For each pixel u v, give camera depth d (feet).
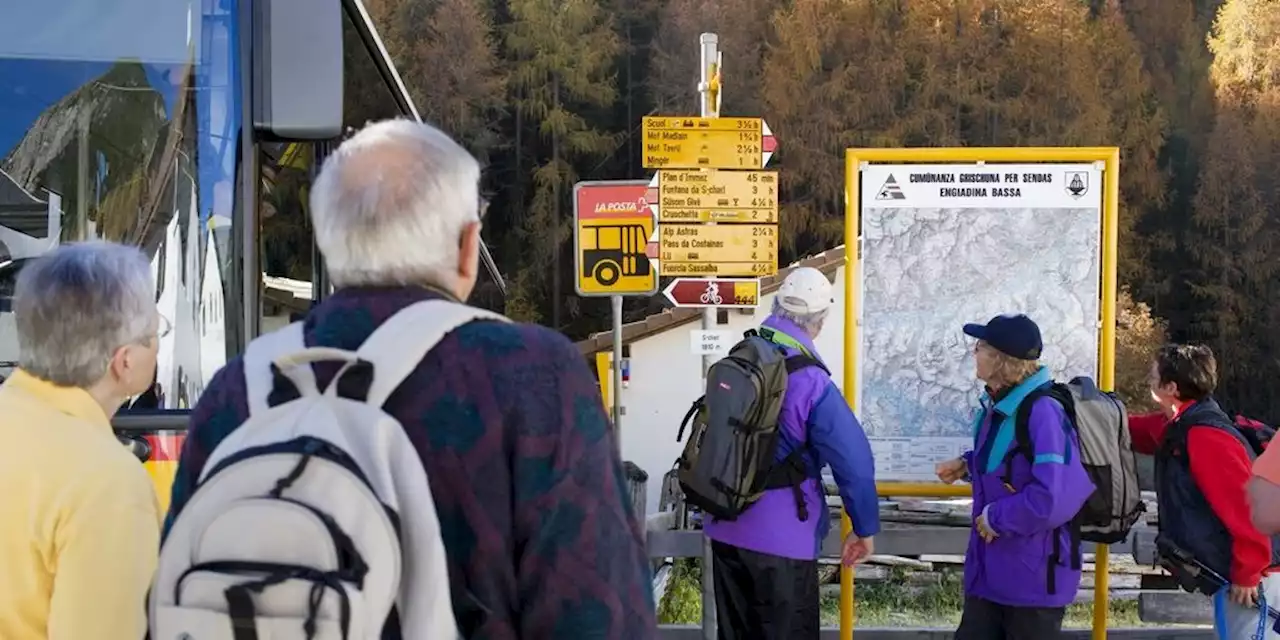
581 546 4.63
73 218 9.51
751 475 12.30
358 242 4.83
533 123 124.16
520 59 124.67
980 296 15.26
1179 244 127.95
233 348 9.32
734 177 19.79
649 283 23.27
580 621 4.57
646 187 22.54
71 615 5.70
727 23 125.80
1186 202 130.82
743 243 19.83
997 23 127.95
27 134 9.59
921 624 25.90
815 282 13.02
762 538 12.51
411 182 4.86
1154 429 13.76
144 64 9.53
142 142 9.52
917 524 29.94
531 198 122.52
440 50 119.03
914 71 125.90
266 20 9.11
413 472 4.42
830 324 48.39
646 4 131.54
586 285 23.31
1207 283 124.67
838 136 120.26
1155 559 16.03
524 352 4.75
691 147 19.72
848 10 125.18
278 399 4.65
